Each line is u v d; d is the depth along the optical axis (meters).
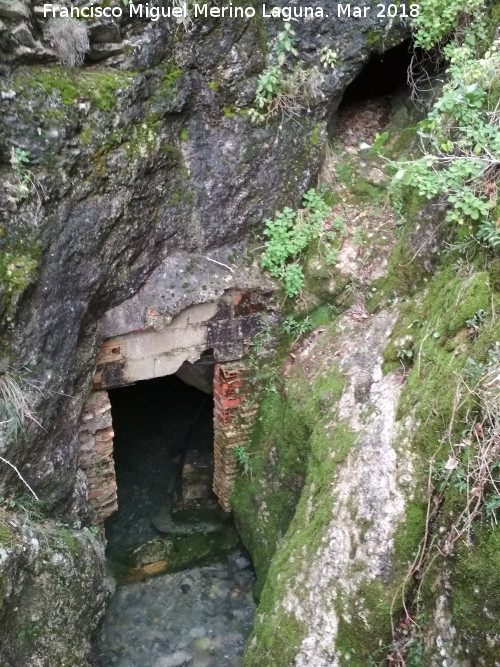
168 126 4.27
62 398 4.12
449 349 3.33
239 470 5.42
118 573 5.35
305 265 4.86
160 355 4.76
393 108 5.48
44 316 3.85
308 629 3.45
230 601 5.18
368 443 3.45
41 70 3.70
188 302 4.56
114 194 4.05
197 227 4.64
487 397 2.88
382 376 3.88
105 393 4.72
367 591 3.20
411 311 3.99
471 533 2.79
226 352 4.96
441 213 4.11
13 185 3.59
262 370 5.09
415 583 3.11
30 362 3.81
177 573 5.40
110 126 3.92
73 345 4.07
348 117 5.47
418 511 3.11
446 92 3.95
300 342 5.00
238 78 4.38
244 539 5.29
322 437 3.99
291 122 4.66
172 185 4.43
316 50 4.55
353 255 4.81
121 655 4.80
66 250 3.88
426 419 3.16
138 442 6.69
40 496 4.12
